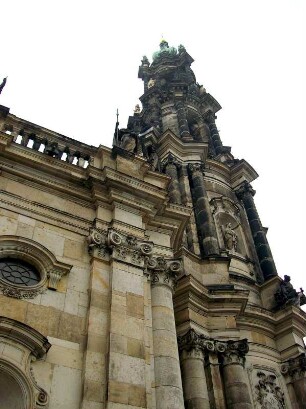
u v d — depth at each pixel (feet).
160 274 51.93
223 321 72.90
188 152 109.50
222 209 102.73
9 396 37.58
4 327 38.70
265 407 68.49
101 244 49.78
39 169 52.70
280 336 79.61
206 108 144.36
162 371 44.11
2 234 45.75
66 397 38.50
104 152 59.26
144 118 134.82
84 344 42.29
